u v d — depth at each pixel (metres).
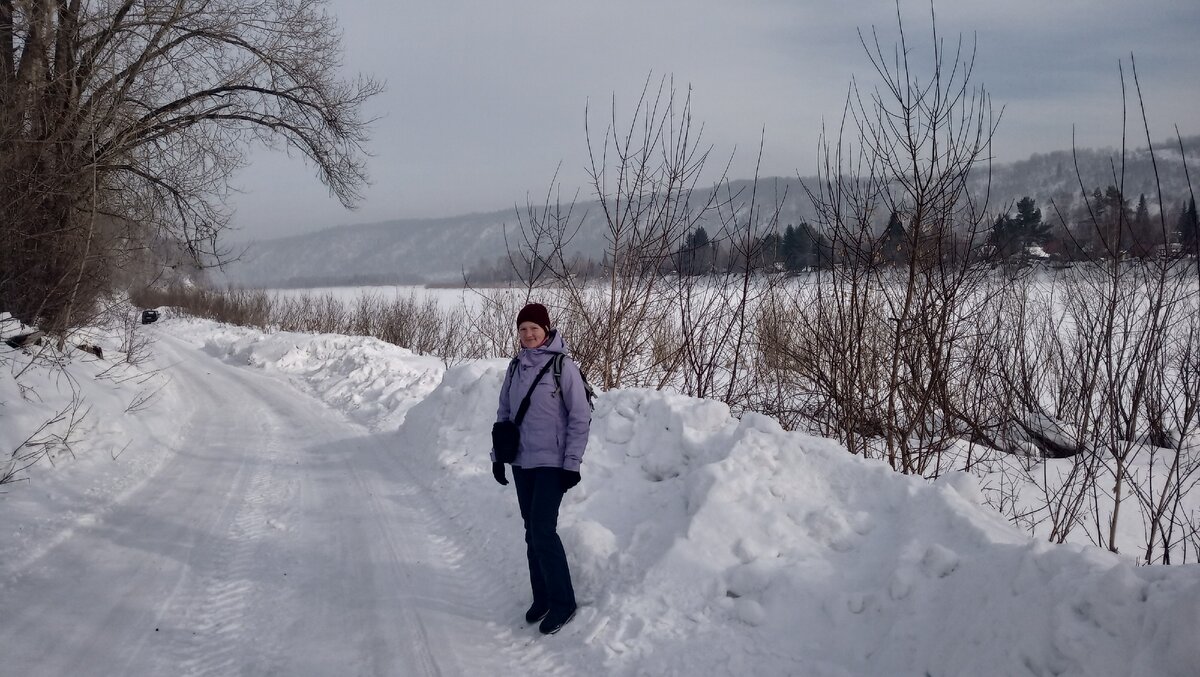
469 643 3.82
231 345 23.41
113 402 9.23
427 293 28.34
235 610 4.21
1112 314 5.39
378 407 11.73
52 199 10.95
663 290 8.35
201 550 5.20
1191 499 6.75
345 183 17.05
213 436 9.83
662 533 4.27
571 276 8.95
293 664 3.58
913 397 6.11
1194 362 5.60
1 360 8.20
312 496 6.69
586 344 9.01
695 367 7.78
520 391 4.07
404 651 3.71
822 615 3.42
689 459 5.01
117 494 6.54
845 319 6.39
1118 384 5.46
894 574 3.32
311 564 4.94
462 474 6.78
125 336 13.58
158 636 3.85
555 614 3.87
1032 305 8.70
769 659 3.27
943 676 2.88
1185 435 5.95
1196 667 2.30
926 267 5.82
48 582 4.47
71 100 11.36
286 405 12.93
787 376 7.72
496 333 14.74
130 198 12.79
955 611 3.04
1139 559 5.31
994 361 6.90
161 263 14.09
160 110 13.52
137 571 4.74
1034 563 2.92
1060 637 2.62
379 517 6.01
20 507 5.75
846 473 4.20
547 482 3.96
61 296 10.55
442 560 5.04
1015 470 7.14
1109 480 7.15
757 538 3.93
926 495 3.80
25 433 7.18
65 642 3.71
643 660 3.46
